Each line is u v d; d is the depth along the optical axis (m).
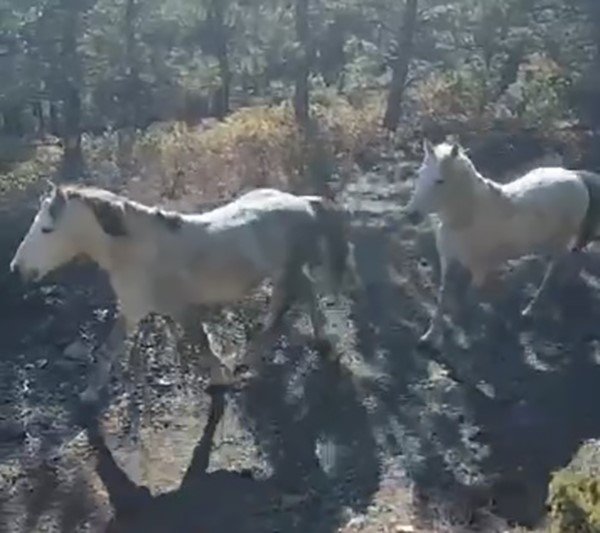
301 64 9.80
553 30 10.68
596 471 3.53
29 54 9.57
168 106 11.33
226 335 5.55
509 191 5.48
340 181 8.12
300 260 5.07
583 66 10.36
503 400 5.02
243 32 11.32
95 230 4.56
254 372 5.20
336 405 4.93
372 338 5.64
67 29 9.50
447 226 5.41
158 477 4.35
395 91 9.71
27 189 7.88
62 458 4.48
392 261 6.63
